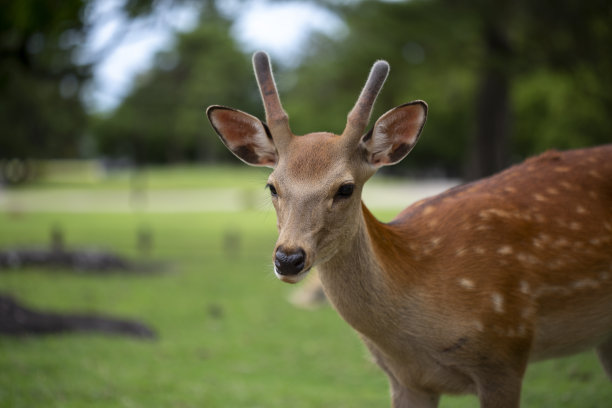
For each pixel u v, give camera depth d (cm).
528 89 2617
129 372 717
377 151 380
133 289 1320
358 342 929
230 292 1309
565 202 426
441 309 392
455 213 422
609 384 601
